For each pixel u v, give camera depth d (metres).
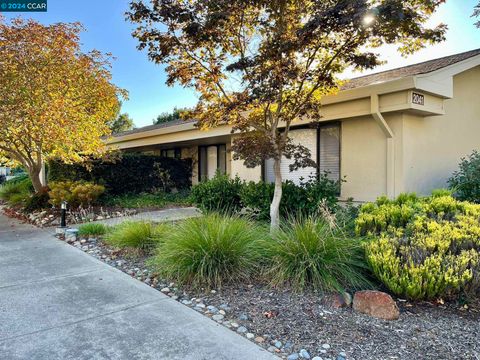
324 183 7.04
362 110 6.90
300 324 3.12
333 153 8.16
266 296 3.79
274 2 5.17
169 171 14.62
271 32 5.51
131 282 4.34
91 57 9.84
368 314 3.29
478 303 3.50
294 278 3.97
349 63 5.48
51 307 3.53
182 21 5.18
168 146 15.32
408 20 4.52
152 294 3.92
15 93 8.23
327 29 4.84
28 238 7.14
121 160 13.00
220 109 6.05
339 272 3.97
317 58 5.78
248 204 7.74
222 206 8.52
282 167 9.50
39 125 8.74
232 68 5.31
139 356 2.59
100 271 4.81
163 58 5.74
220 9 5.01
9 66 8.13
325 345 2.75
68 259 5.46
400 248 3.95
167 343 2.79
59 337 2.89
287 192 7.12
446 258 3.61
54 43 8.81
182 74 5.88
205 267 4.11
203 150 14.71
